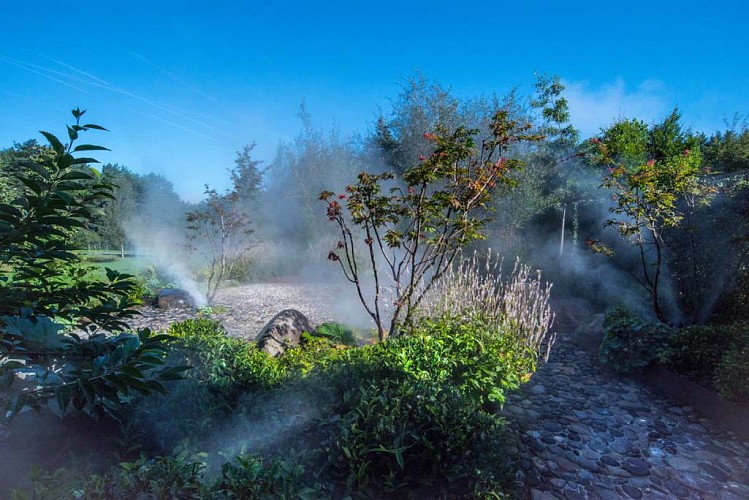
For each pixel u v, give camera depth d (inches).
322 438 108.4
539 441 135.7
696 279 233.6
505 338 190.1
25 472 84.4
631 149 358.0
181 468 74.0
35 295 79.2
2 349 74.5
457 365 143.6
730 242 215.5
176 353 120.9
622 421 151.9
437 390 111.7
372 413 103.1
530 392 174.6
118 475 71.5
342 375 125.6
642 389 182.4
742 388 147.9
